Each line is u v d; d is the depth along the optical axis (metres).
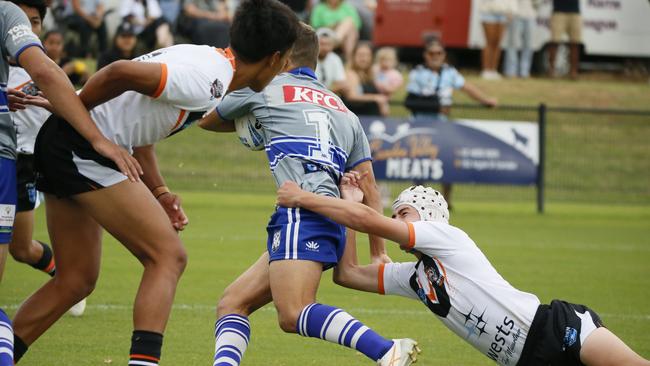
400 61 75.06
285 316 17.75
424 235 17.66
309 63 19.91
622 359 16.80
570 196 60.22
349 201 17.81
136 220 17.39
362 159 19.78
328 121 19.09
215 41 63.81
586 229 48.81
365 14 69.44
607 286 33.03
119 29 51.72
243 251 38.69
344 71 55.28
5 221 17.02
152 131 17.84
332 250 18.33
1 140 16.95
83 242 18.56
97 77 16.80
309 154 18.62
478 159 52.12
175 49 17.67
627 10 75.94
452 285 17.81
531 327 17.36
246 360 22.42
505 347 17.62
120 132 17.59
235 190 57.25
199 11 64.12
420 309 29.02
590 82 77.56
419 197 18.95
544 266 37.00
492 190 61.59
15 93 17.83
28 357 21.72
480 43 74.06
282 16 17.69
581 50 78.88
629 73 80.56
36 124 23.45
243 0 17.95
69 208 18.36
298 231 18.05
